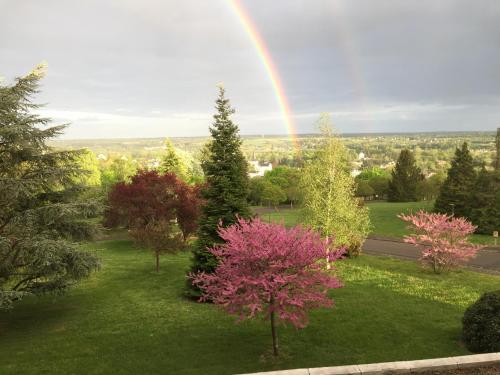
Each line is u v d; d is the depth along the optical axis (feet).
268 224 41.81
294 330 46.93
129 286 68.33
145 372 37.68
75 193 54.54
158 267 78.89
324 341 43.80
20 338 46.29
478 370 26.81
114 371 37.93
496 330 38.19
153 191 98.73
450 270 79.56
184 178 171.42
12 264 47.67
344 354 40.52
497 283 68.95
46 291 49.19
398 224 142.72
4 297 41.04
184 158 230.48
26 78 49.21
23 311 56.03
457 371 26.73
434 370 26.76
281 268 36.76
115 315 53.78
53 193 52.65
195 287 60.49
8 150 47.98
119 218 110.42
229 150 61.05
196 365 38.91
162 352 41.88
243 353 41.34
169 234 80.18
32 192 50.44
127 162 264.11
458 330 46.21
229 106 61.11
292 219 158.20
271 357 40.19
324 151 81.30
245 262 37.55
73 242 50.29
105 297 62.18
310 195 82.38
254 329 47.73
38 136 49.49
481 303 41.22
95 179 192.44
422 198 220.64
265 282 35.06
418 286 66.13
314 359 39.58
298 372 25.95
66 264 46.60
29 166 51.65
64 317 53.31
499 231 126.52
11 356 41.29
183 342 44.37
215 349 42.45
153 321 51.16
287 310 38.83
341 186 80.23
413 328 47.09
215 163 60.90
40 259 43.93
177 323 50.31
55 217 46.83
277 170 276.41
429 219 81.10
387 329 46.83
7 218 49.60
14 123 46.91
